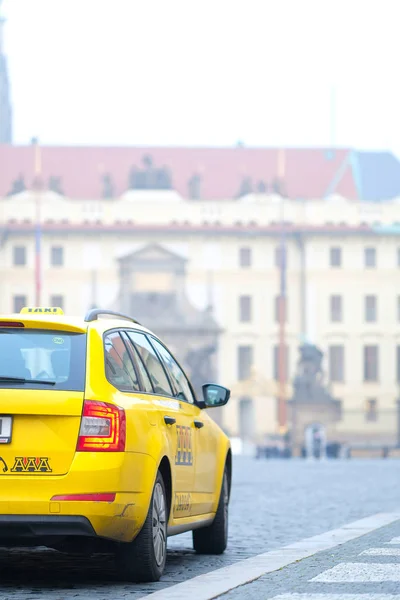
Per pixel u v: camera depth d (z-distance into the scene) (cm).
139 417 1845
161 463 1956
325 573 1911
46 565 2106
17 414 1750
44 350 1828
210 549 2367
